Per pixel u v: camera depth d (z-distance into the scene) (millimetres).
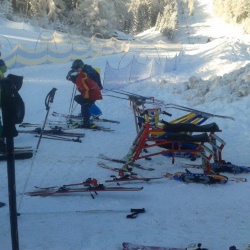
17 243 3252
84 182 6215
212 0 70438
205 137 6891
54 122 10719
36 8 49812
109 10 54219
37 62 21734
